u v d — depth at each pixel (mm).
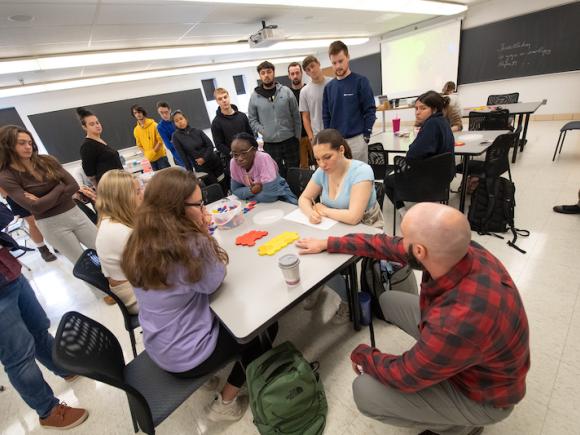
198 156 3795
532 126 5566
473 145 2656
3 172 1802
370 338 1566
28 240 4293
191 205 969
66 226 2102
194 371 1044
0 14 2426
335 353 1558
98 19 2975
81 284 2758
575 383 1225
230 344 1118
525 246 2141
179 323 1017
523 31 5527
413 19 6426
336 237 1234
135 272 902
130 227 1333
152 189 932
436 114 2199
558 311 1568
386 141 3484
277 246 1316
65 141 6090
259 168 1901
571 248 2025
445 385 890
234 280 1152
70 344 893
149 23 3398
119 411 1452
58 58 3867
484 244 2260
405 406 919
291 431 1146
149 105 7020
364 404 991
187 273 923
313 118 3227
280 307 972
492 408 848
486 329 679
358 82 2553
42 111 5785
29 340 1279
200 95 7859
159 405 982
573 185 2914
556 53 5289
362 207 1407
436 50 6805
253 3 3209
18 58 3584
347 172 1494
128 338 1941
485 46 6094
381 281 1574
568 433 1073
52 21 2783
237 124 3473
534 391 1225
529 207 2650
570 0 4902
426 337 739
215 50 5293
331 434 1200
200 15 3461
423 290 855
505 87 6102
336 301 1897
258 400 1065
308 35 5871
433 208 734
